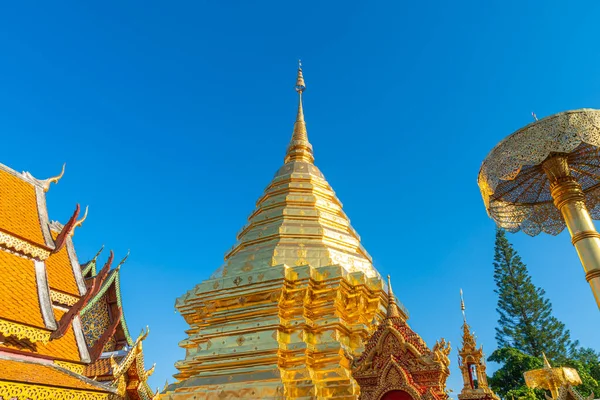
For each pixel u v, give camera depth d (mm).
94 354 16078
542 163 7496
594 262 6617
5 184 16141
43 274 15031
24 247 14781
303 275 16344
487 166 7648
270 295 16375
